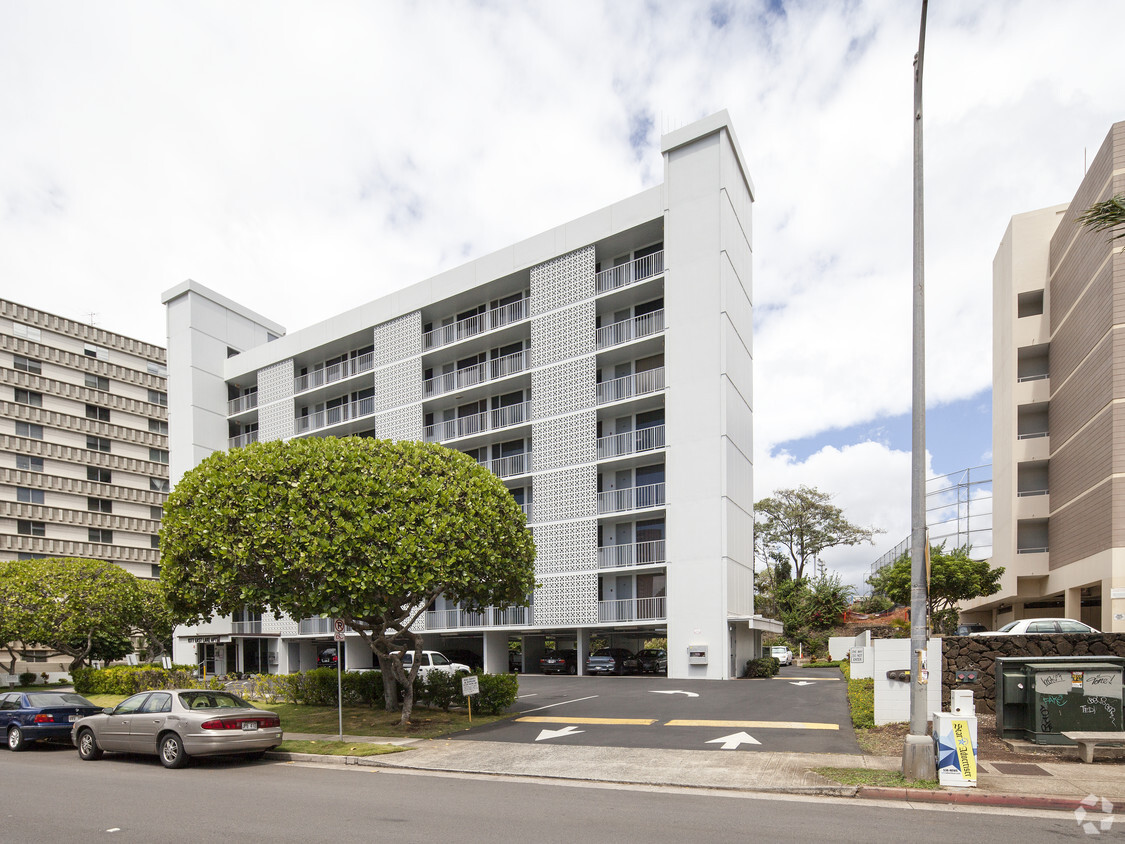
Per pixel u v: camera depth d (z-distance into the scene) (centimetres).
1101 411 2802
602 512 3212
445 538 1614
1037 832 802
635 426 3219
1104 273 2809
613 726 1606
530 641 3778
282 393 4491
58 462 5894
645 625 2981
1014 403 3731
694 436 2897
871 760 1177
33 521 5638
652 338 3036
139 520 6362
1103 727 1174
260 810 940
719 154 2970
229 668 4581
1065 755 1165
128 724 1395
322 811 930
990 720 1383
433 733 1596
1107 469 2720
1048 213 3753
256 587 1622
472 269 3669
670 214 3053
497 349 3728
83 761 1444
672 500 2917
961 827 823
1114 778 1026
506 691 1852
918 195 1121
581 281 3275
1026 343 3731
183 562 1684
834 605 5012
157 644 4059
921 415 1094
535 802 975
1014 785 988
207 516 1638
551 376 3319
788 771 1114
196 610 1739
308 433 4350
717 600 2761
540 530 3250
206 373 4741
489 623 3334
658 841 770
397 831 822
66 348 6131
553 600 3164
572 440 3216
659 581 3050
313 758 1383
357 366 4262
